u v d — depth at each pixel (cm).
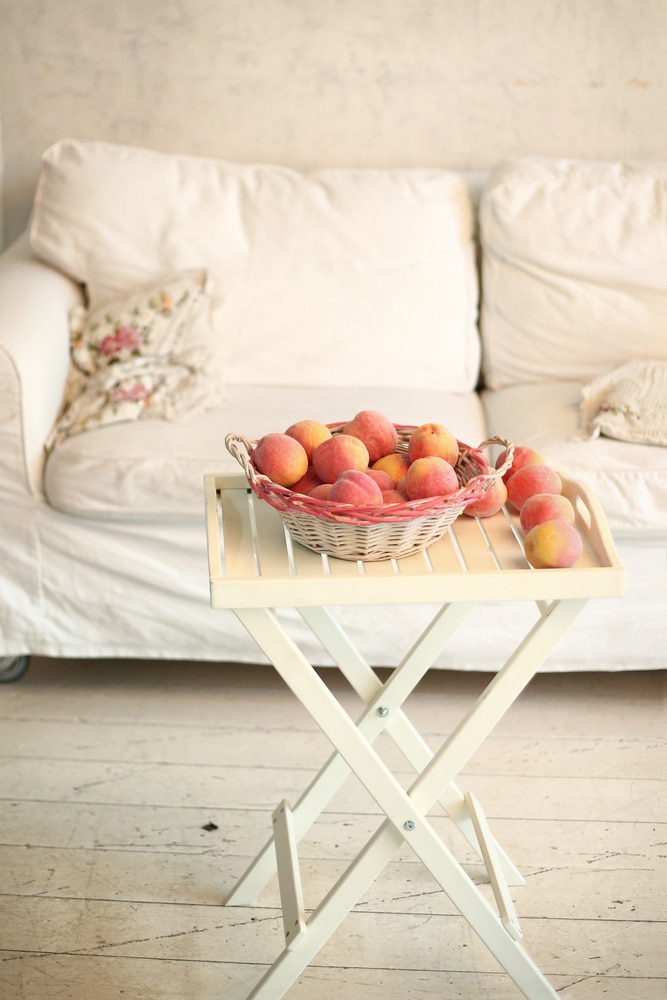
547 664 216
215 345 236
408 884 170
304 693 128
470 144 284
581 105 279
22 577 213
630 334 242
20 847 175
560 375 246
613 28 271
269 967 152
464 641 213
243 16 273
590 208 244
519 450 143
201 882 169
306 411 224
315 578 122
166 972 151
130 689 222
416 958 154
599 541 132
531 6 270
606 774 195
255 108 282
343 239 248
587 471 203
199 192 251
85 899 164
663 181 247
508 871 167
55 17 274
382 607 211
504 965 141
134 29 275
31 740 203
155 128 285
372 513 119
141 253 247
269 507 145
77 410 222
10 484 210
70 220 247
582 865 173
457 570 126
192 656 218
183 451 207
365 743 130
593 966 153
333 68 277
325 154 286
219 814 184
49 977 149
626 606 211
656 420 213
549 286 245
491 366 254
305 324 246
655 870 172
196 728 209
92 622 216
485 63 275
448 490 126
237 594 121
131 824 181
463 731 133
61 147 252
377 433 138
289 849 149
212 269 247
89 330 238
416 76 277
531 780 193
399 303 246
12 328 211
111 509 205
